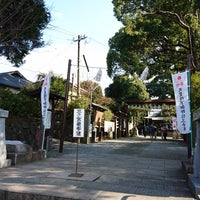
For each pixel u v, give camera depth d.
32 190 6.12
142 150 16.34
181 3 16.19
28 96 15.86
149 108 31.44
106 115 25.45
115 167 9.75
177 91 10.27
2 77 24.95
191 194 6.25
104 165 10.11
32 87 19.00
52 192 6.00
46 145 13.80
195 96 12.70
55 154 12.98
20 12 12.38
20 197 5.96
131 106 31.58
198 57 19.27
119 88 35.38
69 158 11.78
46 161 10.66
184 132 10.09
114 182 7.27
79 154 13.36
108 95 36.19
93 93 31.27
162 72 24.61
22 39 14.15
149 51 22.20
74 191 6.16
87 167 9.51
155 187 6.88
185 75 10.25
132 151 15.61
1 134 8.98
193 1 15.31
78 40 25.05
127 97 35.03
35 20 13.07
